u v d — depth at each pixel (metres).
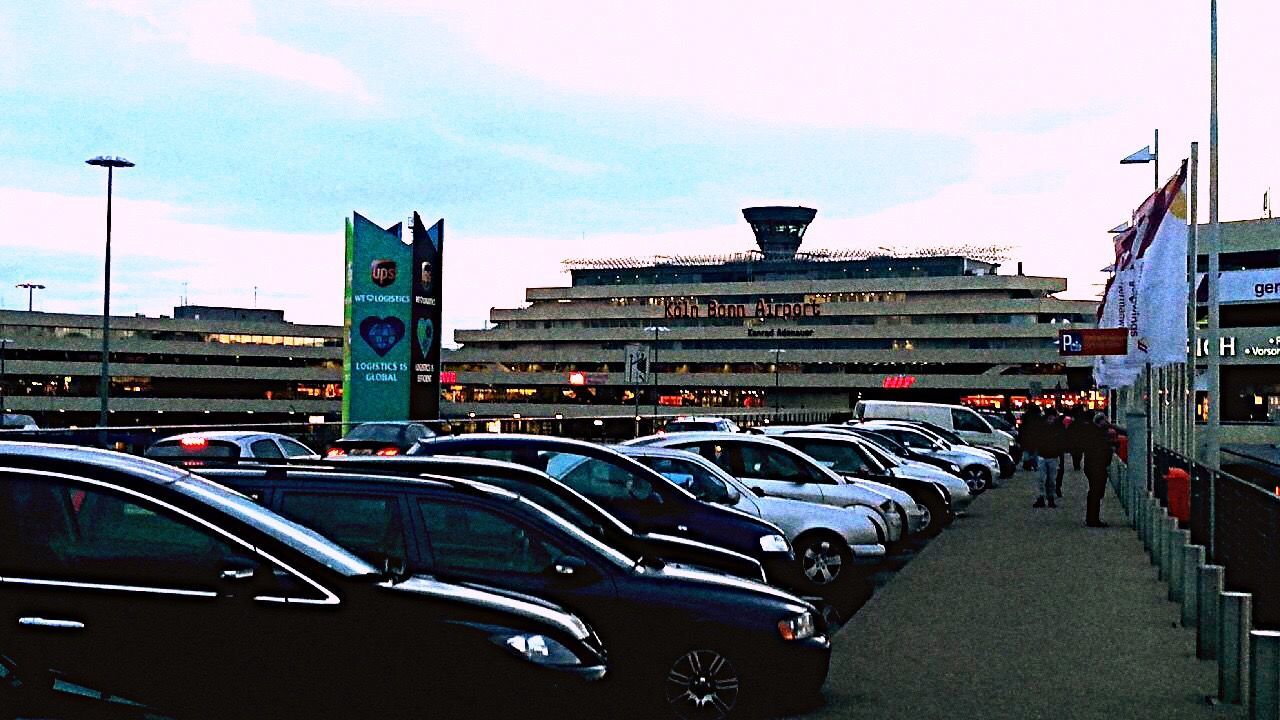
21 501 6.07
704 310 146.88
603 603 7.89
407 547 7.73
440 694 6.00
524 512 7.92
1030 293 136.00
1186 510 21.27
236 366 150.50
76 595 5.77
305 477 7.93
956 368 135.38
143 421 143.00
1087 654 10.58
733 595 8.16
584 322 152.38
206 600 5.83
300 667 5.87
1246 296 71.19
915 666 10.06
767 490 16.50
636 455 14.60
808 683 8.14
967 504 24.36
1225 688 8.86
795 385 142.50
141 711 5.70
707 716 7.93
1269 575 10.96
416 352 53.19
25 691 5.61
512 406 153.25
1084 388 130.75
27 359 136.12
